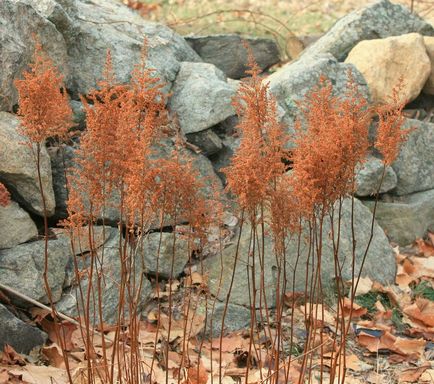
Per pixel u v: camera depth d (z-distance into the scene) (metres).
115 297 4.04
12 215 3.80
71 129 4.46
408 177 5.62
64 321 3.85
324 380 3.73
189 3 7.98
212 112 4.86
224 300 4.31
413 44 5.93
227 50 6.83
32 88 2.38
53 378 3.40
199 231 2.71
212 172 4.85
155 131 2.78
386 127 2.75
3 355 3.58
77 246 4.01
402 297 4.76
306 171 2.55
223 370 3.73
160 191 2.55
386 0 6.52
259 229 4.42
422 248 5.37
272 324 4.25
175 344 3.97
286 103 5.35
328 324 4.31
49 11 4.46
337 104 3.10
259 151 2.57
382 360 4.11
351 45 6.34
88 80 4.77
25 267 3.78
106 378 2.71
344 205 4.87
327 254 4.66
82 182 2.69
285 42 7.39
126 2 7.87
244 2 8.08
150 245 4.28
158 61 5.16
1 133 3.80
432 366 4.06
